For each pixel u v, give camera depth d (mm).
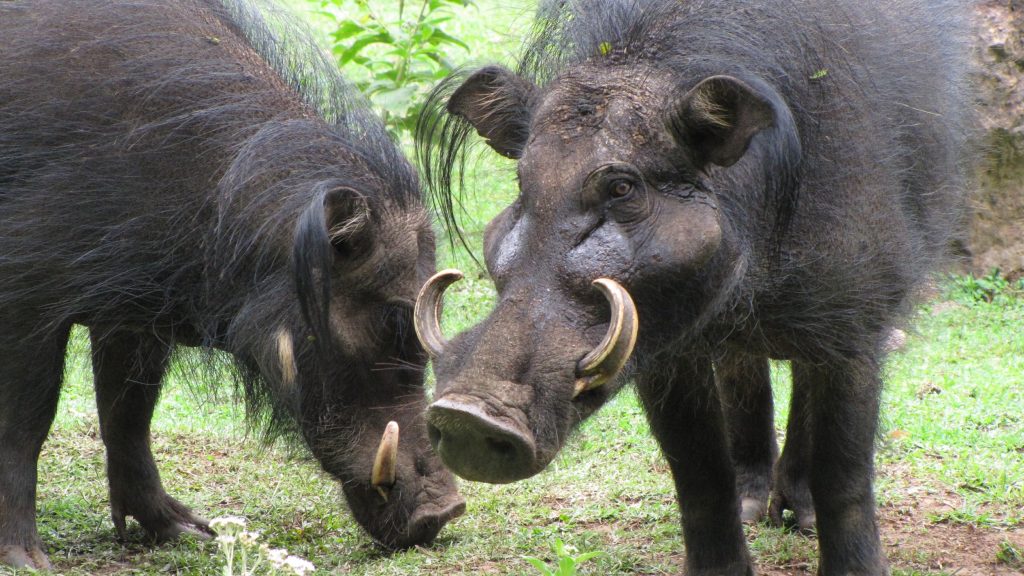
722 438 8703
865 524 8492
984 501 10906
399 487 9703
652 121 6898
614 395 7066
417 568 9461
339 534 10664
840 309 7969
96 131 9727
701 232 6750
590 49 7566
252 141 9641
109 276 9633
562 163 6801
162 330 10047
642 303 6695
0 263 9500
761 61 7520
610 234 6641
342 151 9938
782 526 10750
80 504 11367
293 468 12414
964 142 11000
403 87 18969
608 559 9750
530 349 6336
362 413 9766
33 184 9695
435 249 10305
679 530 10469
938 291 10328
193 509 11266
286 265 9555
